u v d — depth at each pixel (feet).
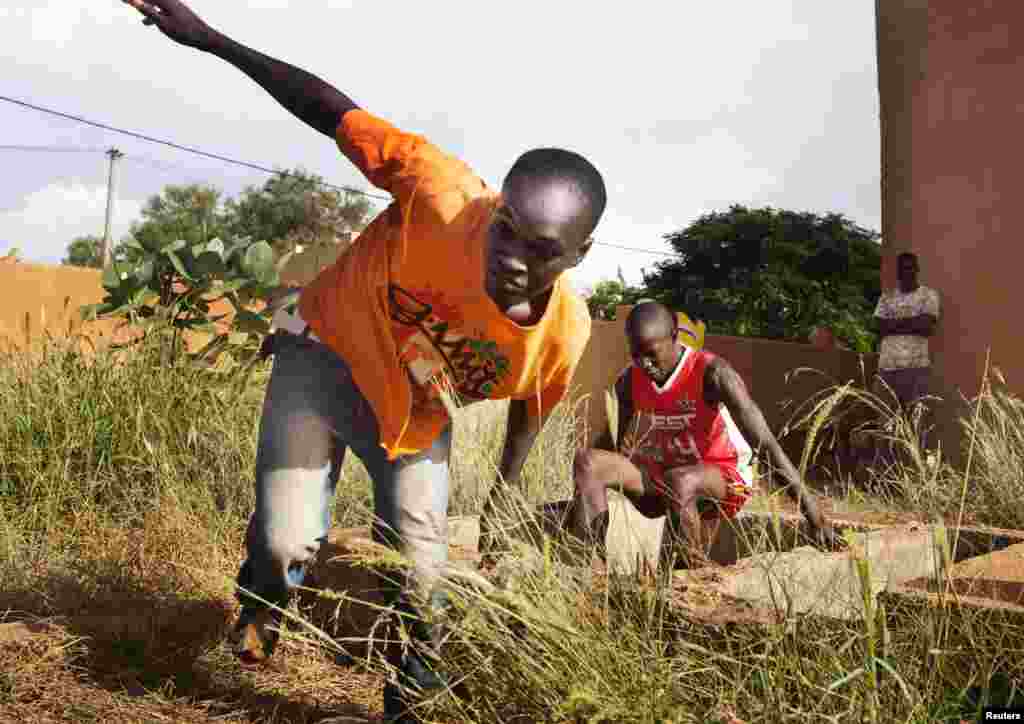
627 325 12.57
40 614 11.09
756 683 7.39
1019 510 16.26
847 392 7.80
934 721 6.80
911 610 8.27
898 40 32.73
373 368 7.85
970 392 29.58
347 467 17.15
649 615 7.71
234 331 20.33
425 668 8.18
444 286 7.55
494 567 9.03
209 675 9.91
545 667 7.45
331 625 10.80
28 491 14.92
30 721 8.35
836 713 6.79
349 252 8.34
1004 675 7.69
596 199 7.03
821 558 9.93
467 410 16.39
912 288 29.89
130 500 15.16
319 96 8.20
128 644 10.23
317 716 9.14
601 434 13.38
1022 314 28.81
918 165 31.91
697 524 11.53
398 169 7.85
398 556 7.52
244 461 16.35
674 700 7.13
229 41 8.26
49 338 18.69
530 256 6.97
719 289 79.36
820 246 80.23
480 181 7.77
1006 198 29.53
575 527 11.25
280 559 8.08
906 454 17.54
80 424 16.55
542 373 8.28
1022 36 29.35
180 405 17.71
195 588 12.17
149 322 19.42
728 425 12.60
